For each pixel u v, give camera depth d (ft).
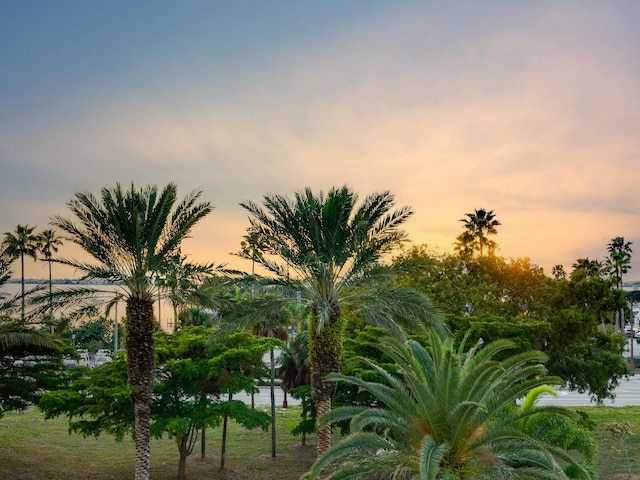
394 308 86.48
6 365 95.04
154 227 83.30
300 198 86.89
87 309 82.69
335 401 105.60
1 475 91.86
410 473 57.06
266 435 131.03
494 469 53.62
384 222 85.92
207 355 96.58
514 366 57.88
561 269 194.08
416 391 56.34
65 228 82.33
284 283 87.20
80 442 119.96
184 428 88.89
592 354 136.87
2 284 89.35
